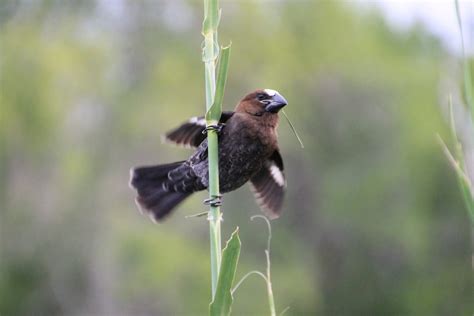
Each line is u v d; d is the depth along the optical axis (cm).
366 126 2189
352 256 2169
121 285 1909
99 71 2039
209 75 390
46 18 1984
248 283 2019
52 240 1892
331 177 2188
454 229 2089
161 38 2136
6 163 1873
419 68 2228
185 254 1967
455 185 2083
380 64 2277
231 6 2286
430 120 2127
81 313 1877
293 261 2106
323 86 2250
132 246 1942
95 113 2030
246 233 2052
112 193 1981
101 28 2061
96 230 1933
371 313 2153
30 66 1934
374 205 2147
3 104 1886
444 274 2088
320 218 2178
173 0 2125
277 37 2294
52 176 1920
